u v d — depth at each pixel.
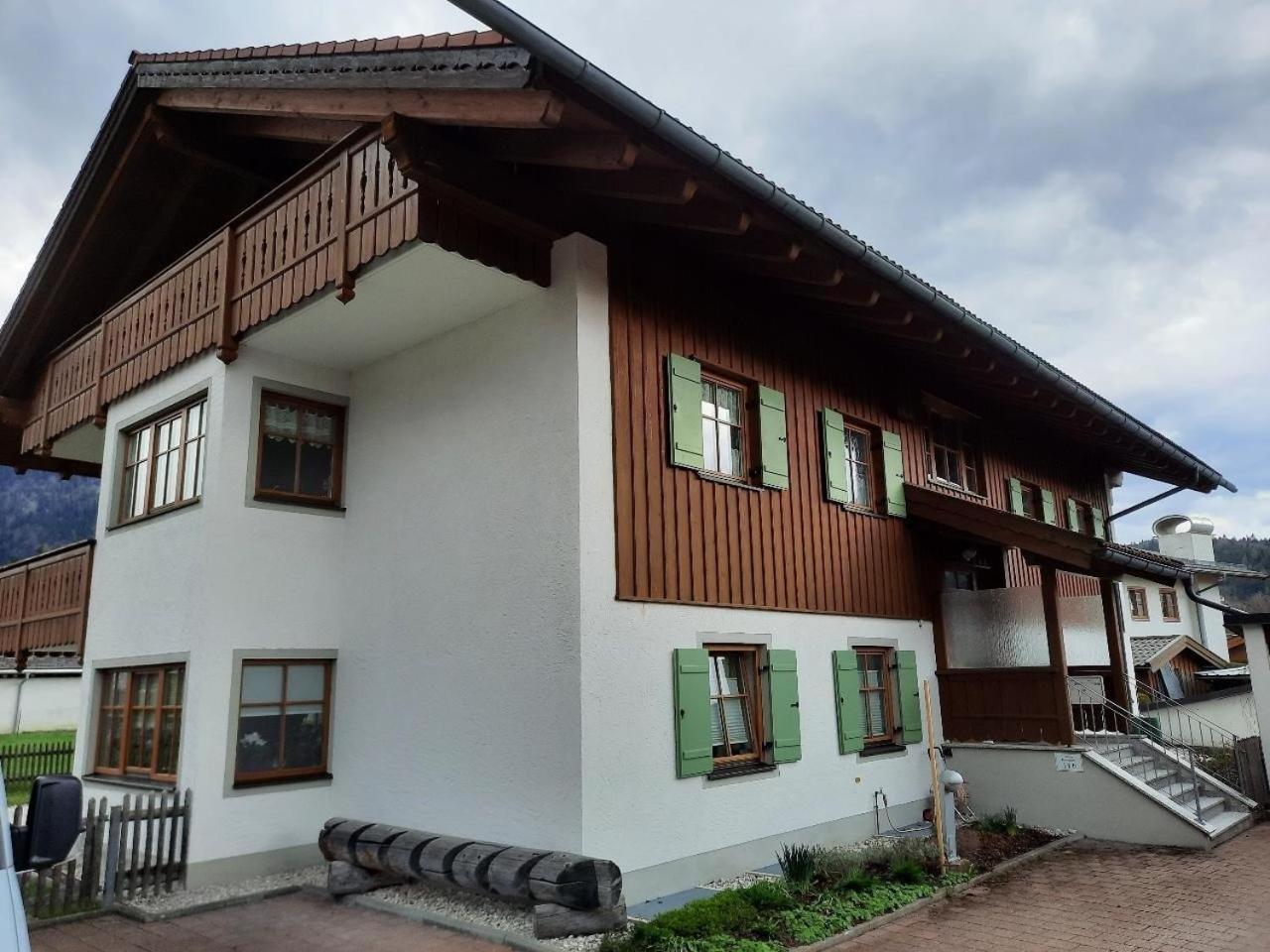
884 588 10.34
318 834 8.15
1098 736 11.62
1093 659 11.57
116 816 7.25
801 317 9.82
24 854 3.08
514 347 7.68
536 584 7.16
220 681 8.01
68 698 30.09
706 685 7.71
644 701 7.16
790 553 9.02
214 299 8.60
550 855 6.19
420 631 8.12
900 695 10.19
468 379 8.07
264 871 8.02
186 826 7.61
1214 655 22.06
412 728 8.02
